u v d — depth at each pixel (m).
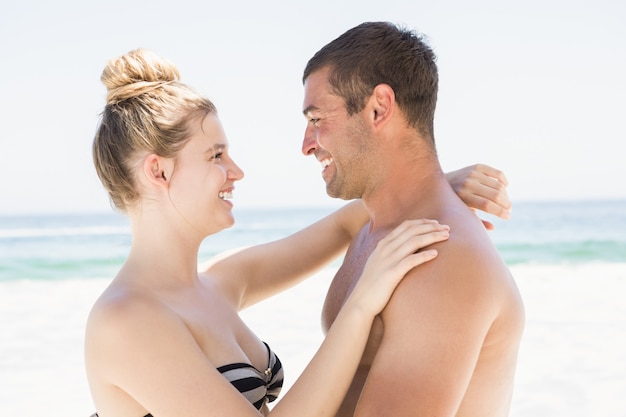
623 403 6.26
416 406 1.74
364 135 2.15
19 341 9.34
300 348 8.07
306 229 2.84
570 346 8.38
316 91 2.21
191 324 2.20
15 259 22.44
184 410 2.01
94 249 25.42
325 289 11.79
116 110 2.24
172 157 2.22
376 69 2.12
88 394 6.86
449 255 1.86
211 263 2.60
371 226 2.33
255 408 2.12
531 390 6.71
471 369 1.81
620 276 14.73
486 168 2.40
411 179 2.16
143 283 2.20
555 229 29.98
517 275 15.41
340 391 1.94
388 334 1.88
